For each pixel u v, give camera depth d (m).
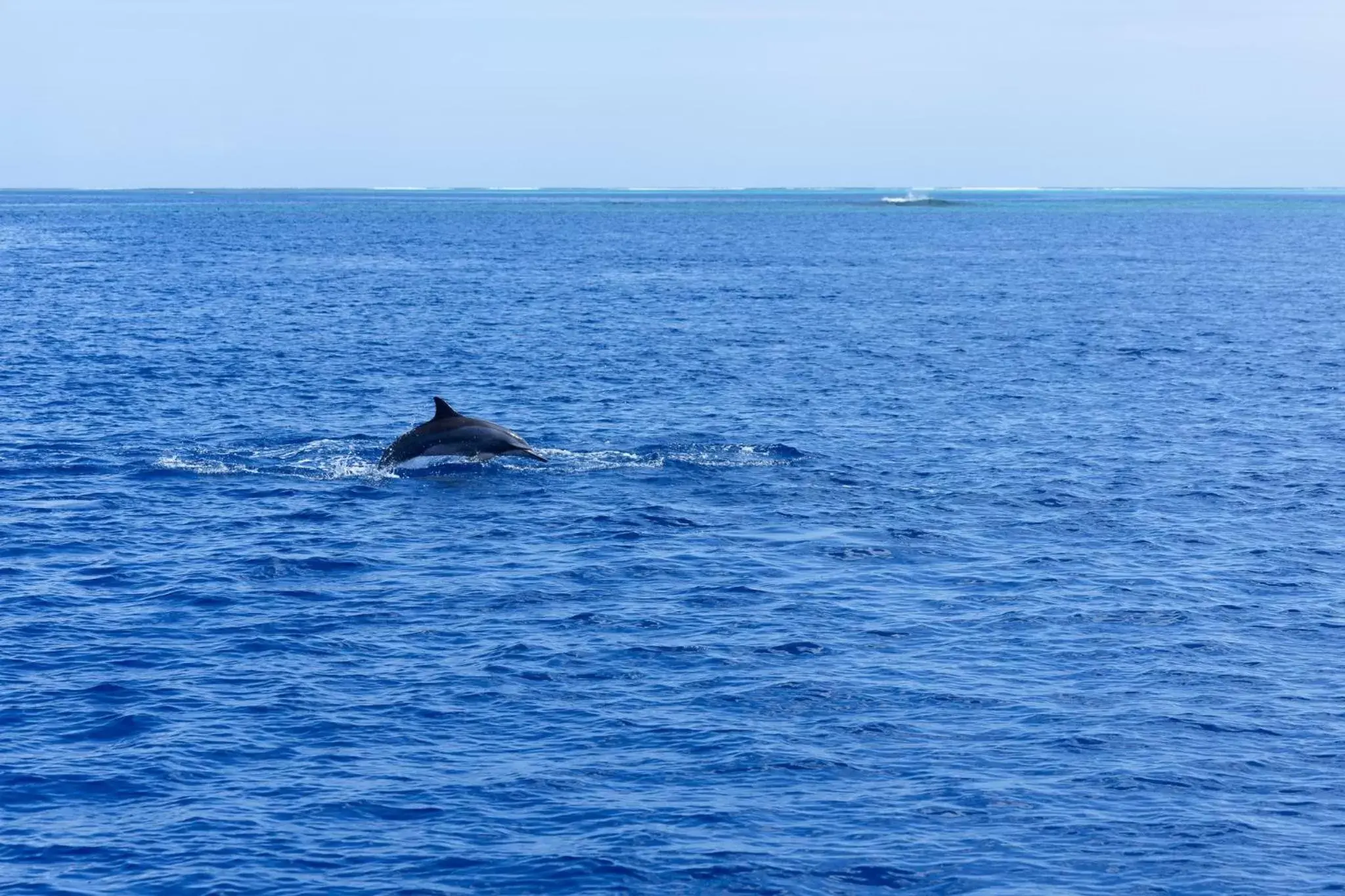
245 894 32.69
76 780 38.06
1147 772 39.03
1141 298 196.00
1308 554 60.91
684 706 43.59
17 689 44.28
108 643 48.66
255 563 58.41
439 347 131.62
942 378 113.88
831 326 155.12
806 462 79.00
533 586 55.78
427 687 44.91
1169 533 64.38
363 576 56.84
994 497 71.06
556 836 35.44
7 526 63.62
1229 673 46.62
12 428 85.94
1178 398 104.06
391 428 88.56
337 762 39.41
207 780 38.22
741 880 33.44
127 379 107.00
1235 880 33.53
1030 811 36.84
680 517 66.31
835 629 50.81
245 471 74.75
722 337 143.12
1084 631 50.69
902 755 40.12
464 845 34.94
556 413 95.00
